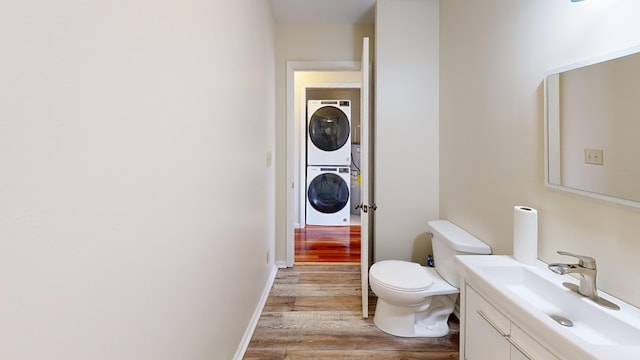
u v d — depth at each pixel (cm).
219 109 135
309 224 498
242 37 172
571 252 128
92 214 63
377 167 260
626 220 105
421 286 189
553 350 93
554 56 134
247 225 189
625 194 104
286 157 310
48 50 53
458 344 192
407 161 259
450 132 235
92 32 62
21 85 48
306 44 302
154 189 85
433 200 261
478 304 137
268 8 260
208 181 123
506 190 169
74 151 58
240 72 169
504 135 170
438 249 217
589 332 106
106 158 67
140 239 79
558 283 124
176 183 97
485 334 131
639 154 99
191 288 109
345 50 302
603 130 111
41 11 51
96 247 64
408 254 262
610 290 111
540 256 145
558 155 132
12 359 48
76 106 59
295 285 275
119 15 70
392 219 262
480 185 194
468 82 207
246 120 183
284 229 315
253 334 201
